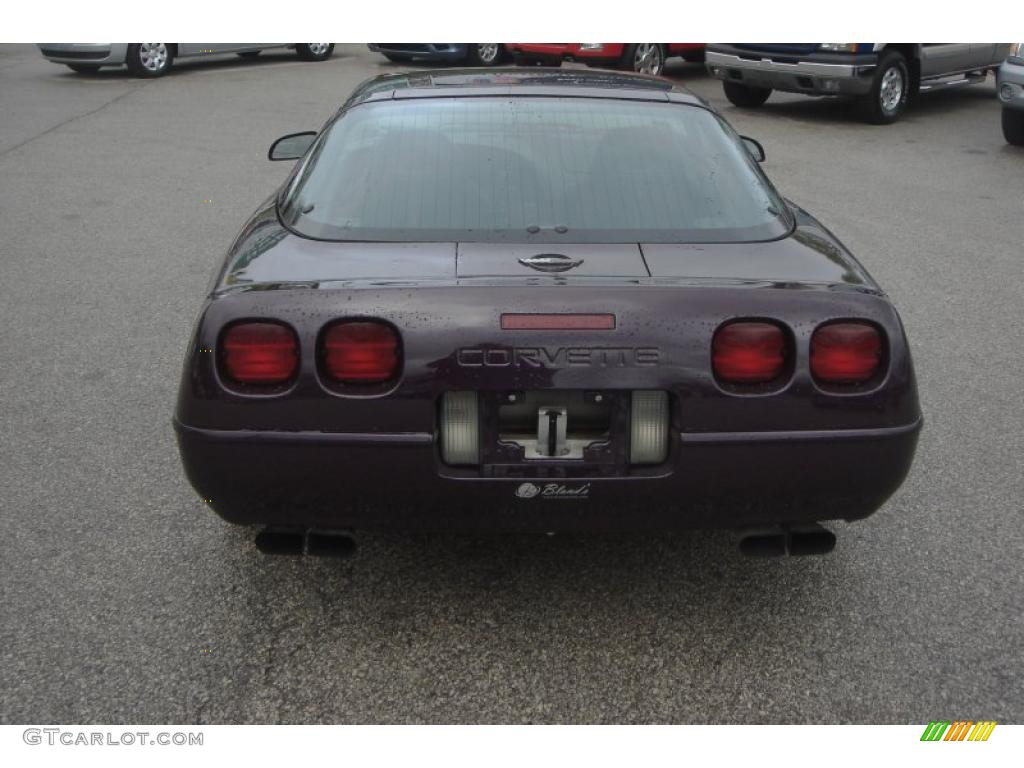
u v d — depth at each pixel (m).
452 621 2.99
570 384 2.51
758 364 2.56
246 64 17.75
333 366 2.53
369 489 2.59
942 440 4.27
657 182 3.07
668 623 2.99
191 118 12.14
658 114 3.38
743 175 3.21
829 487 2.66
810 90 12.41
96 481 3.79
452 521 2.65
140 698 2.63
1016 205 8.58
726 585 3.19
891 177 9.56
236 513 2.69
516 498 2.61
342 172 3.12
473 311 2.52
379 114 3.36
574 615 3.02
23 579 3.14
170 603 3.04
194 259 6.74
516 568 3.27
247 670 2.75
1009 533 3.53
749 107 13.80
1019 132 11.05
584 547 3.41
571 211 2.94
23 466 3.89
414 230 2.88
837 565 3.31
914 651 2.88
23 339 5.25
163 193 8.54
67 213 7.87
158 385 4.69
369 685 2.71
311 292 2.56
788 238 2.96
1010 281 6.56
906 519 3.62
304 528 2.75
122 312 5.69
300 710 2.61
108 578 3.16
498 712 2.61
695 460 2.58
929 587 3.19
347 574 3.22
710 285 2.61
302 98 13.77
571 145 3.18
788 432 2.59
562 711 2.62
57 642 2.84
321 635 2.91
